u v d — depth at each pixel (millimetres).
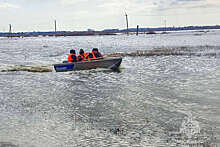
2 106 11180
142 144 7359
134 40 74188
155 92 13312
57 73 20109
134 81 16188
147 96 12570
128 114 9977
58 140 7680
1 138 7855
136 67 21703
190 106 10867
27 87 15086
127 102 11594
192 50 34875
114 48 43375
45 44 62781
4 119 9508
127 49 40656
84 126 8773
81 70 20891
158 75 17906
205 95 12539
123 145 7305
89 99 12227
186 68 20406
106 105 11219
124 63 24250
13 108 10906
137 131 8305
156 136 7918
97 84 15641
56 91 13992
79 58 21234
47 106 11156
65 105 11297
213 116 9609
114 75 18562
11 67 22766
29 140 7695
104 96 12750
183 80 16016
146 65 22656
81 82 16359
